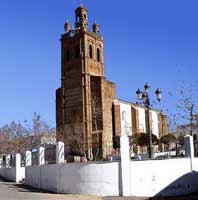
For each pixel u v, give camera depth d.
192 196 26.17
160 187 26.34
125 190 25.36
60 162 29.67
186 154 28.44
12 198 23.62
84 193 26.69
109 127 81.69
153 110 90.19
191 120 45.06
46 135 76.62
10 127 82.88
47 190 30.88
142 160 26.17
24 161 44.84
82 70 85.12
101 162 26.28
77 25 89.00
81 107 83.56
